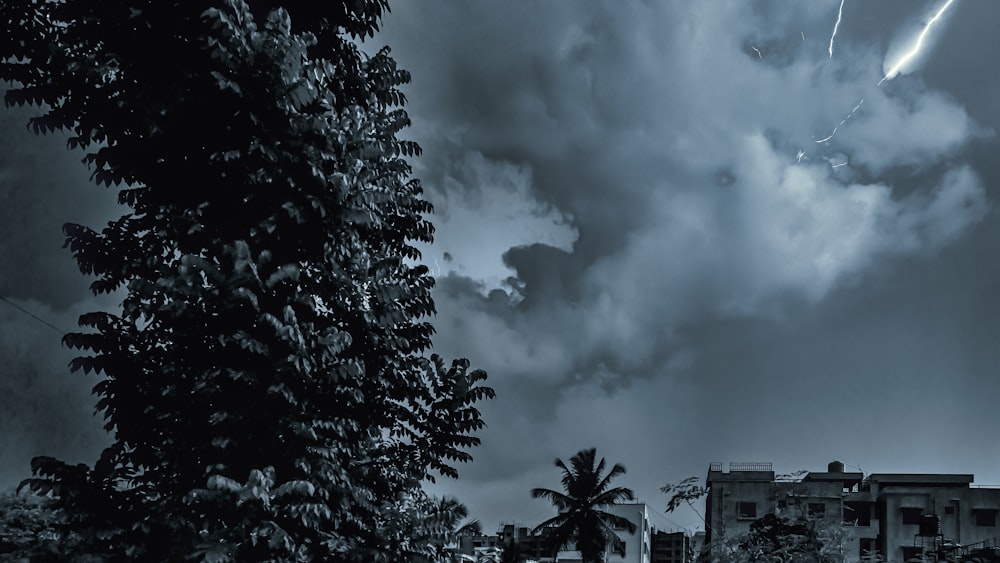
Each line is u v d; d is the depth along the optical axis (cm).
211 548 848
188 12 931
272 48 930
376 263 1060
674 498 2909
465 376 1150
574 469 5881
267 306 949
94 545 909
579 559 6800
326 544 977
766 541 2964
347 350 1039
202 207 947
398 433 1152
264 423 936
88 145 976
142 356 934
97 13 919
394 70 1185
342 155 990
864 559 3494
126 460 958
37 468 902
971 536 5100
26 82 935
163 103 898
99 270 963
